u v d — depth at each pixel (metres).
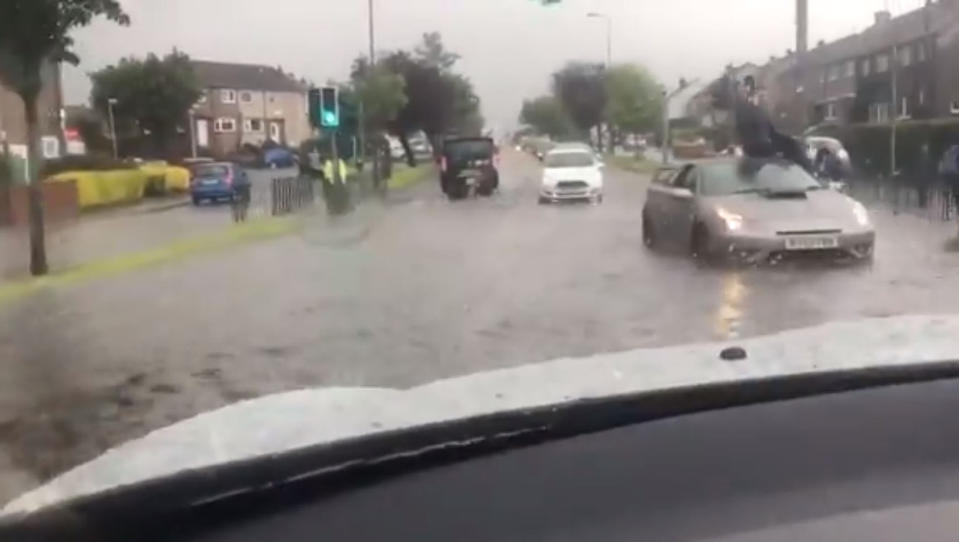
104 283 12.27
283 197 24.72
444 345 7.83
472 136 32.38
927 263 11.51
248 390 6.62
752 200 12.02
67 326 9.15
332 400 2.97
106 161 31.48
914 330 3.26
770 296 9.57
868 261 11.41
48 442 5.54
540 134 59.00
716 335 7.86
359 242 16.58
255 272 12.98
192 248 16.53
